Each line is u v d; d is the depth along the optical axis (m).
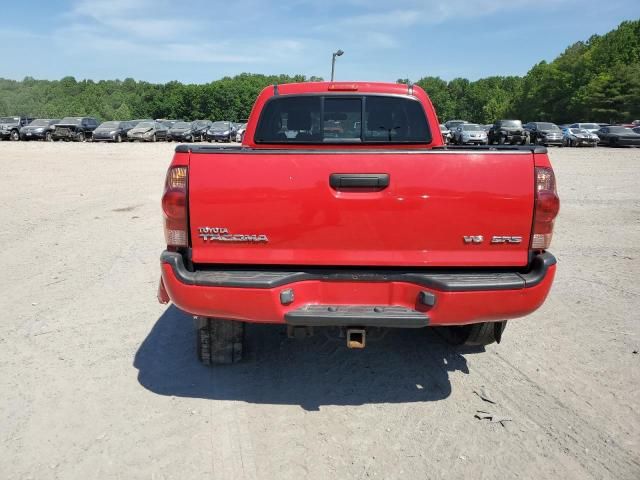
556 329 4.91
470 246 3.21
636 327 4.95
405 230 3.19
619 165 22.28
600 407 3.57
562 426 3.34
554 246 8.14
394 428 3.32
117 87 181.50
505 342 4.64
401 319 3.10
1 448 3.03
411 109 4.76
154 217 10.10
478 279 3.17
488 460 3.00
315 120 4.76
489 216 3.17
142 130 40.75
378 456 3.03
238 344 4.05
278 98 4.73
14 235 8.38
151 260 7.06
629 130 38.38
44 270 6.54
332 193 3.16
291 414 3.46
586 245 8.21
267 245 3.21
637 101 73.00
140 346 4.44
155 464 2.93
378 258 3.22
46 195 12.61
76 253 7.38
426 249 3.21
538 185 3.17
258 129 4.77
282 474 2.87
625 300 5.68
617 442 3.17
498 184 3.15
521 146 3.44
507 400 3.66
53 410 3.44
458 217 3.17
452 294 3.10
